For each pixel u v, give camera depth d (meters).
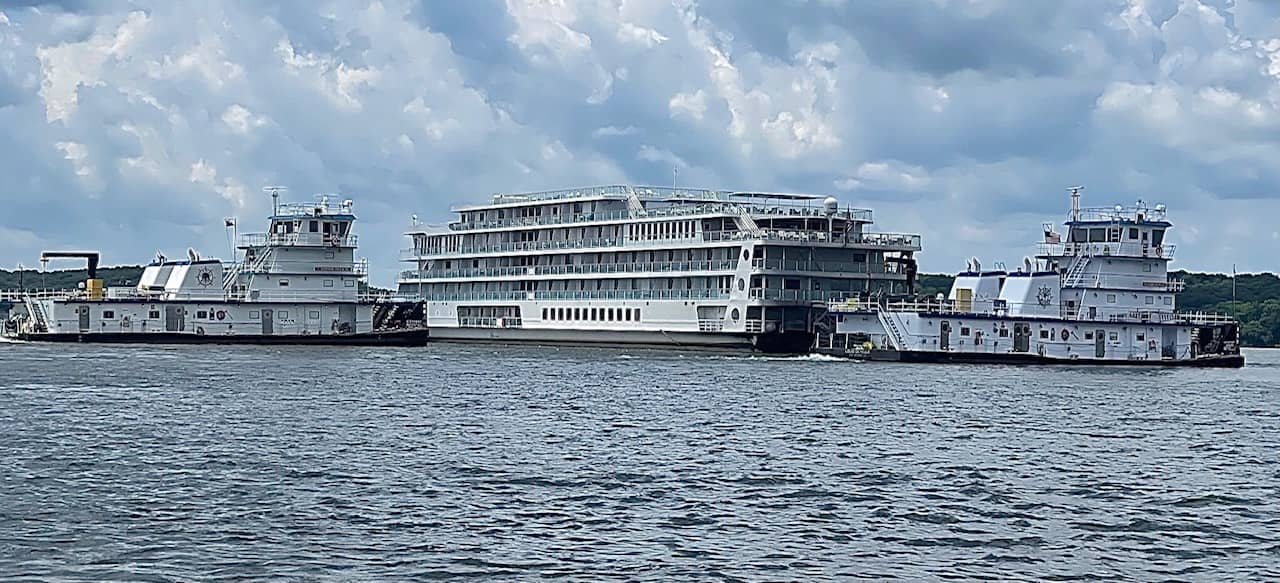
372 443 77.69
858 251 176.00
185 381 115.12
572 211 196.12
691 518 57.78
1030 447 80.12
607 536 54.28
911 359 150.88
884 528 56.47
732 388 115.31
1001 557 52.06
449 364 144.88
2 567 48.44
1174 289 159.75
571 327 193.50
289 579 47.66
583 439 80.56
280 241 175.12
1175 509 61.19
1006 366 150.62
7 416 87.88
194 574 48.06
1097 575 49.91
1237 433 89.38
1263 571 50.69
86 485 63.09
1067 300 155.62
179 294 173.12
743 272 170.75
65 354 151.00
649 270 182.88
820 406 100.50
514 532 54.72
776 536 54.78
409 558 50.59
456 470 68.56
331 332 178.38
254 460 70.88
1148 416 98.44
